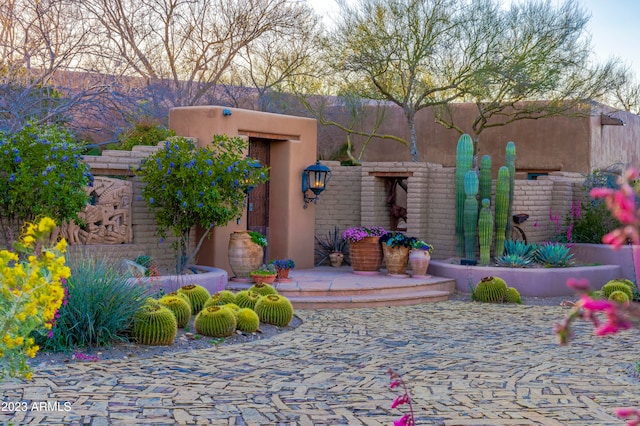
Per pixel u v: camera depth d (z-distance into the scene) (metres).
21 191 11.38
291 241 16.58
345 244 17.67
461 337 10.55
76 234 12.95
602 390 7.52
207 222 13.46
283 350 9.39
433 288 14.90
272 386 7.45
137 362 8.30
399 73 20.91
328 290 13.82
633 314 2.00
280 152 16.59
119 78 18.92
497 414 6.59
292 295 13.78
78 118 17.03
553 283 15.03
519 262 15.48
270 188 16.69
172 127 15.47
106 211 13.51
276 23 25.05
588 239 17.19
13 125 13.78
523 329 11.27
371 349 9.57
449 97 21.67
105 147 18.64
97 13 22.94
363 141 25.11
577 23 20.33
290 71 24.67
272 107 24.56
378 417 6.42
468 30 20.25
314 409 6.63
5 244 12.16
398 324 11.64
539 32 20.25
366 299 13.55
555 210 17.55
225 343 9.79
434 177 16.78
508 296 14.24
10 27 17.08
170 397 6.87
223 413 6.42
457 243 16.23
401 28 20.59
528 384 7.75
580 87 21.02
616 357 9.23
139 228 14.08
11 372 4.40
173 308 10.14
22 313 4.18
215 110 14.95
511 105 21.52
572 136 22.22
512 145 16.31
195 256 15.33
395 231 17.34
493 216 16.27
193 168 13.14
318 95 24.02
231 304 10.77
